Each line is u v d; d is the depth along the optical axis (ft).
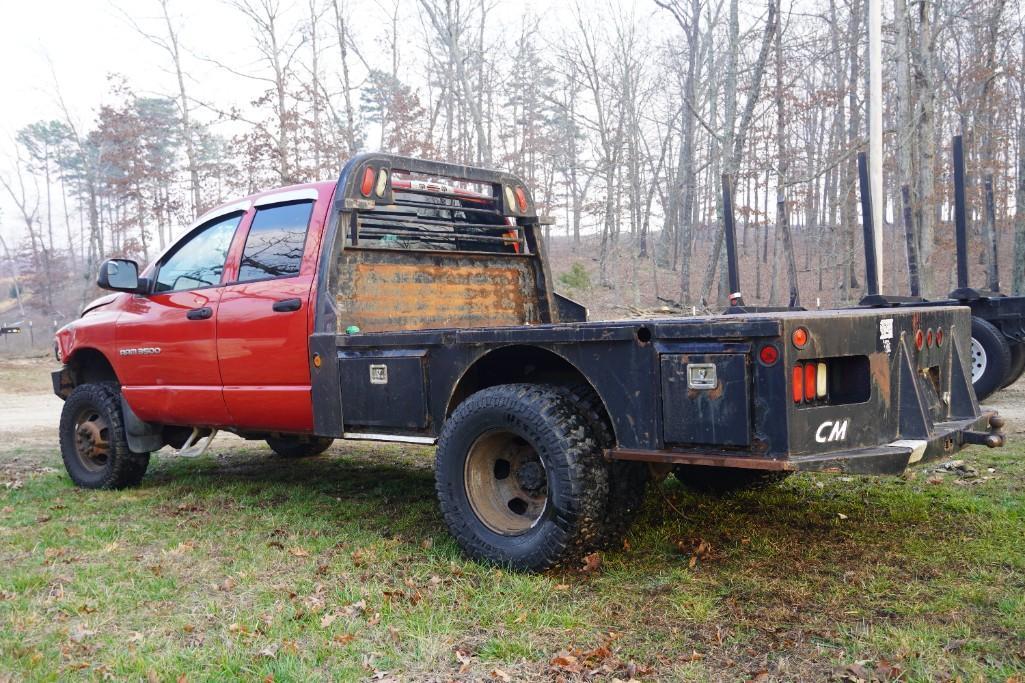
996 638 9.89
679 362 11.37
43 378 62.54
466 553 13.56
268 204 17.61
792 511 16.17
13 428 35.50
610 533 13.09
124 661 9.87
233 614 11.44
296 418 16.74
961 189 27.91
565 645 10.18
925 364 13.01
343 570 13.29
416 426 14.48
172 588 12.57
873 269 26.30
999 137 108.17
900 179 58.95
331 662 9.85
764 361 10.67
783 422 10.54
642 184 127.34
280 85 77.97
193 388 18.37
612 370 12.08
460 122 105.81
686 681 9.18
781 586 11.98
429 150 86.48
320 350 15.87
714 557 13.46
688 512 16.29
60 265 208.44
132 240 112.37
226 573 13.32
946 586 11.68
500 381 14.80
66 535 15.87
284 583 12.73
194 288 18.69
